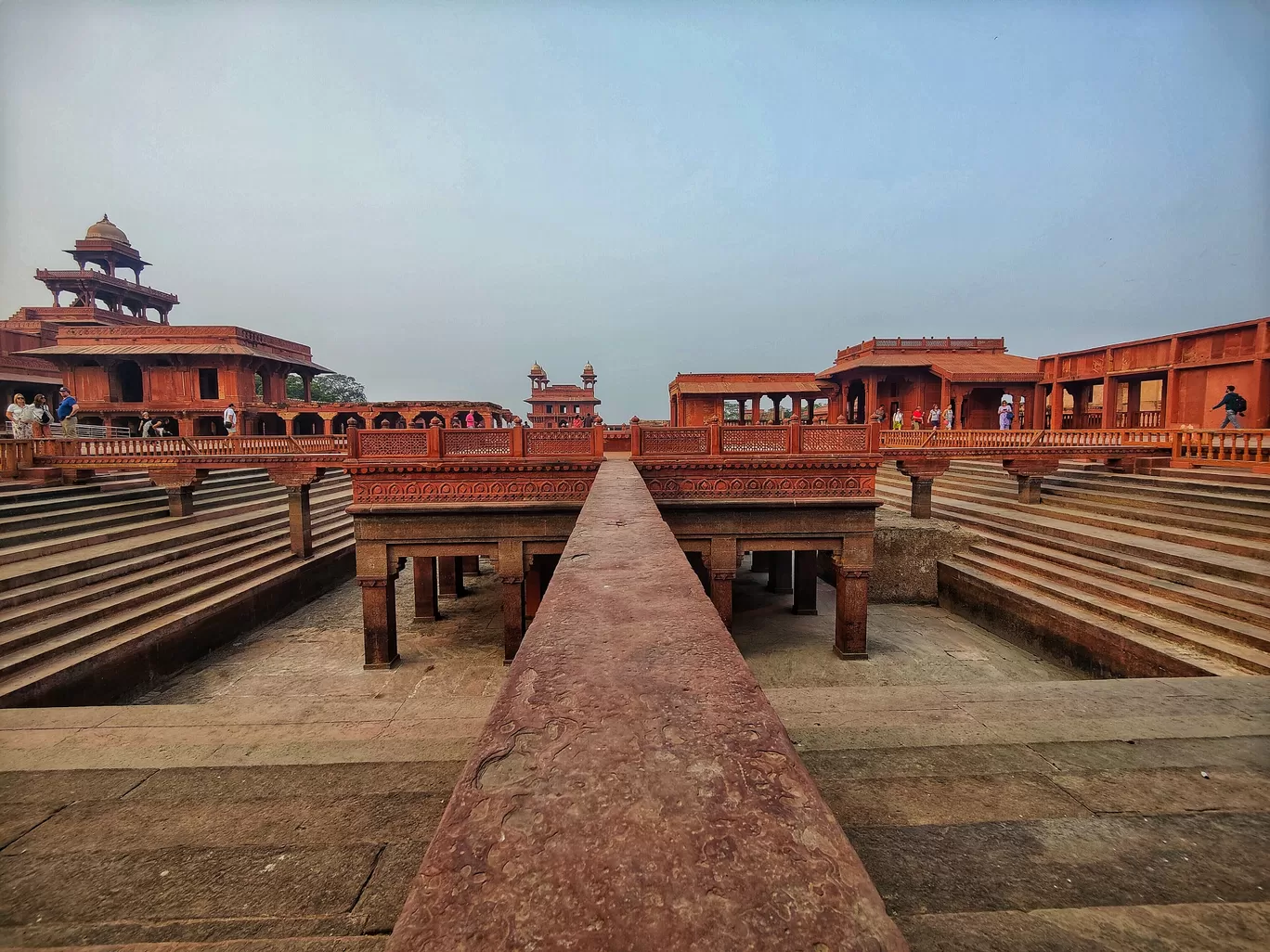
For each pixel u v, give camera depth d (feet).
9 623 29.94
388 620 36.40
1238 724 12.37
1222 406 53.52
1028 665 36.22
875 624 44.19
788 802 3.32
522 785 3.49
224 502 59.31
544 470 36.19
